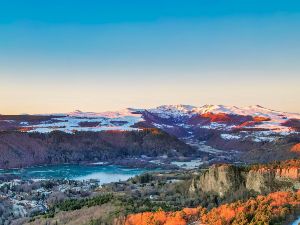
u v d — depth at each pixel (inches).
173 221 7249.0
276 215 6028.5
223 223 6343.5
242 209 6722.4
